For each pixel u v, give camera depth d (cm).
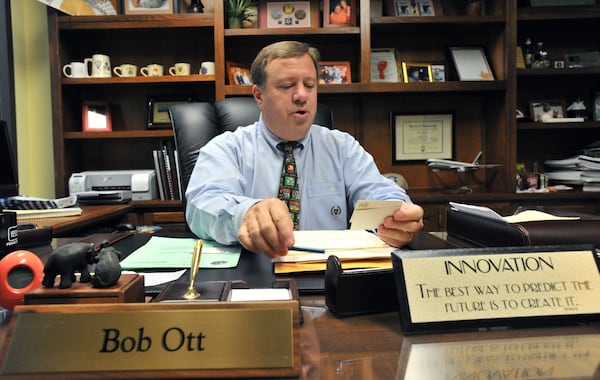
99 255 39
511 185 221
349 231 85
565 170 232
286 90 117
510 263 41
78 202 206
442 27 230
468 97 248
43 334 31
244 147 129
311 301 50
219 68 216
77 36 237
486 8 240
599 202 213
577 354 33
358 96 243
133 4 230
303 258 61
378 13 234
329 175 131
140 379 30
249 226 64
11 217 73
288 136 126
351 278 44
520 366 31
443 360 32
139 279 42
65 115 227
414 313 38
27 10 239
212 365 30
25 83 240
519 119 231
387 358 33
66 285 38
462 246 71
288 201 126
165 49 248
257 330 31
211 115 152
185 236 97
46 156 244
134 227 159
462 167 222
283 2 232
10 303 41
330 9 227
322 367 32
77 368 30
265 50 119
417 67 236
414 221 69
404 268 40
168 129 235
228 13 223
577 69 219
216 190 96
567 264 42
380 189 124
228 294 39
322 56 245
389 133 250
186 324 31
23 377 30
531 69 220
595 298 40
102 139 248
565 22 229
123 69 226
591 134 249
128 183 222
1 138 150
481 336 37
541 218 70
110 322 31
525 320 39
